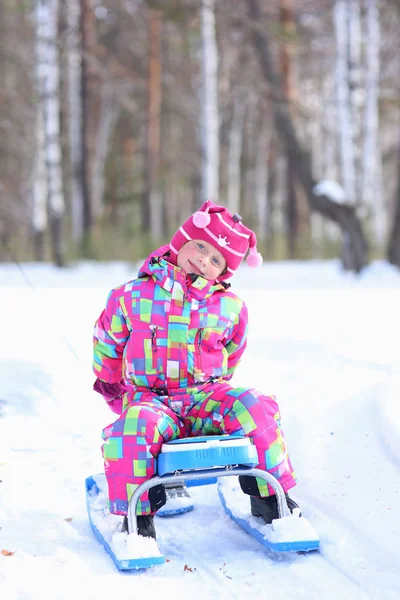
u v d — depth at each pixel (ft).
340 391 14.94
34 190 74.28
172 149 104.47
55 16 62.69
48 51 57.62
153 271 9.31
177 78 88.84
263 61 53.36
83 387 15.64
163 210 110.32
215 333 9.25
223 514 10.07
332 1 53.62
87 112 68.85
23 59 79.87
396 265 47.91
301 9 67.31
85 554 8.57
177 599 7.51
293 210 81.61
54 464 11.76
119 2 77.71
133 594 7.57
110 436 8.59
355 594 7.59
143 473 8.39
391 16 65.92
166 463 8.18
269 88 53.01
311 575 8.03
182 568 8.30
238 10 55.01
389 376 16.63
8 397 14.53
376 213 94.22
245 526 9.29
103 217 75.41
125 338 9.43
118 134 102.89
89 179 68.69
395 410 11.18
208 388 9.14
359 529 8.95
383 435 10.78
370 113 60.18
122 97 89.15
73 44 67.56
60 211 53.78
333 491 9.95
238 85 82.64
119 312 9.34
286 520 8.51
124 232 60.29
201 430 9.07
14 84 85.66
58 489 10.75
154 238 56.95
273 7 62.18
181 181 109.91
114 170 96.89
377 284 41.63
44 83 57.21
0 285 39.65
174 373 9.05
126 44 90.17
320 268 50.08
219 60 74.95
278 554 8.62
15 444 12.46
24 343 19.80
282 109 51.52
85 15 66.95
